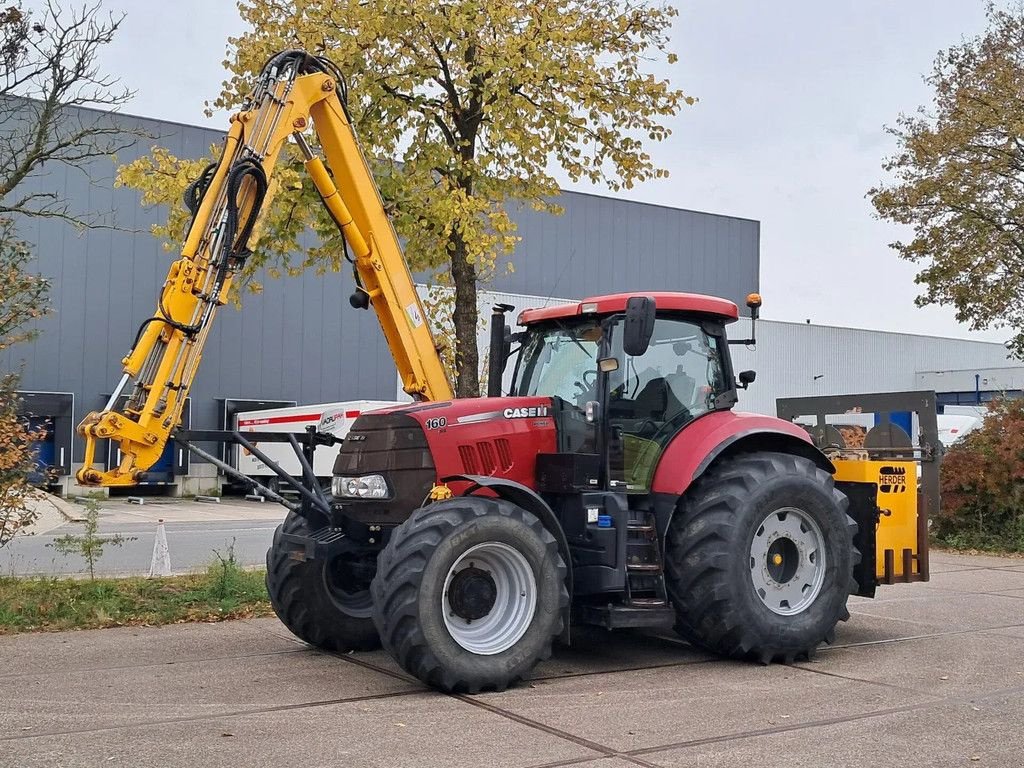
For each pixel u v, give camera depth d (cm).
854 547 791
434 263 1095
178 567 1230
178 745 505
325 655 747
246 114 743
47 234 2705
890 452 995
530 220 3406
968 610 959
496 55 1017
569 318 770
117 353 2811
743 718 566
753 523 708
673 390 750
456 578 632
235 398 2994
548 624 639
